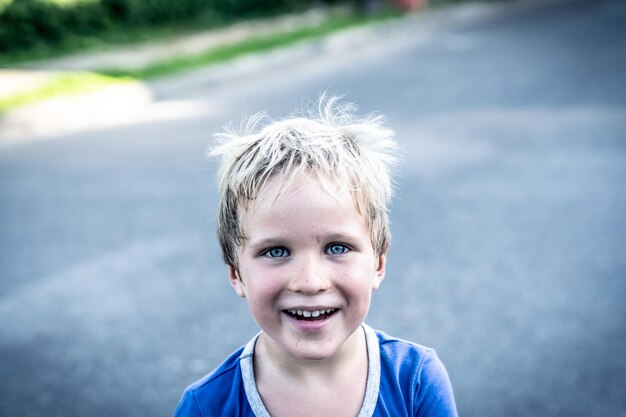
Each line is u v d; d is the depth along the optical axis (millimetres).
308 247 1219
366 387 1371
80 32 15023
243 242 1269
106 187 6434
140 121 9023
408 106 9273
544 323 3826
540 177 6215
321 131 1298
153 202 5973
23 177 6871
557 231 5055
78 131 8633
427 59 13109
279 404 1341
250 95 10398
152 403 3324
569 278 4336
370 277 1278
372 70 12180
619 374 3336
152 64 12508
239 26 17719
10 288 4516
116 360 3674
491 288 4250
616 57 12156
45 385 3479
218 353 3719
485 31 16734
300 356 1246
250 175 1249
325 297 1226
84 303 4285
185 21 17609
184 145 7738
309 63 13203
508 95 9703
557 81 10469
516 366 3443
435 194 5867
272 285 1224
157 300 4285
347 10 20453
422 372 1417
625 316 3859
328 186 1222
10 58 13242
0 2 13656
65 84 10586
